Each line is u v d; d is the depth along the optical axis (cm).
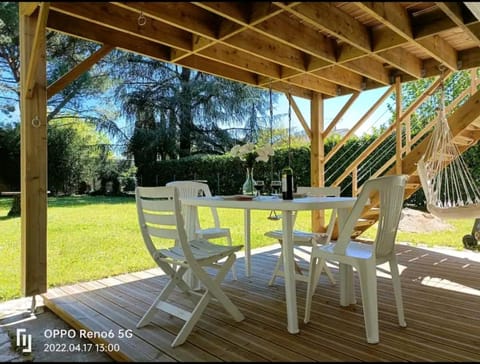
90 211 848
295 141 1082
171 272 237
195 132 1166
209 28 316
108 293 284
